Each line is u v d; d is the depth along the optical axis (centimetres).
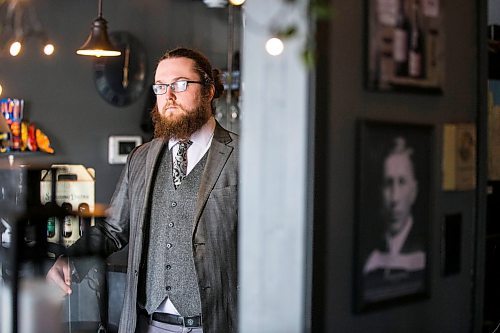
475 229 296
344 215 257
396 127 267
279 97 257
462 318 294
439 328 285
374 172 262
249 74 261
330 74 251
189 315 309
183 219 312
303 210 256
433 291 282
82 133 670
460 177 289
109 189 684
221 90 342
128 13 692
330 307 256
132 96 696
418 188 275
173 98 318
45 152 638
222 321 311
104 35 510
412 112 272
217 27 733
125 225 341
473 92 292
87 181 524
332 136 253
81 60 669
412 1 269
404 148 270
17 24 629
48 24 649
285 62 254
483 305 302
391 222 268
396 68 266
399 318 272
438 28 278
